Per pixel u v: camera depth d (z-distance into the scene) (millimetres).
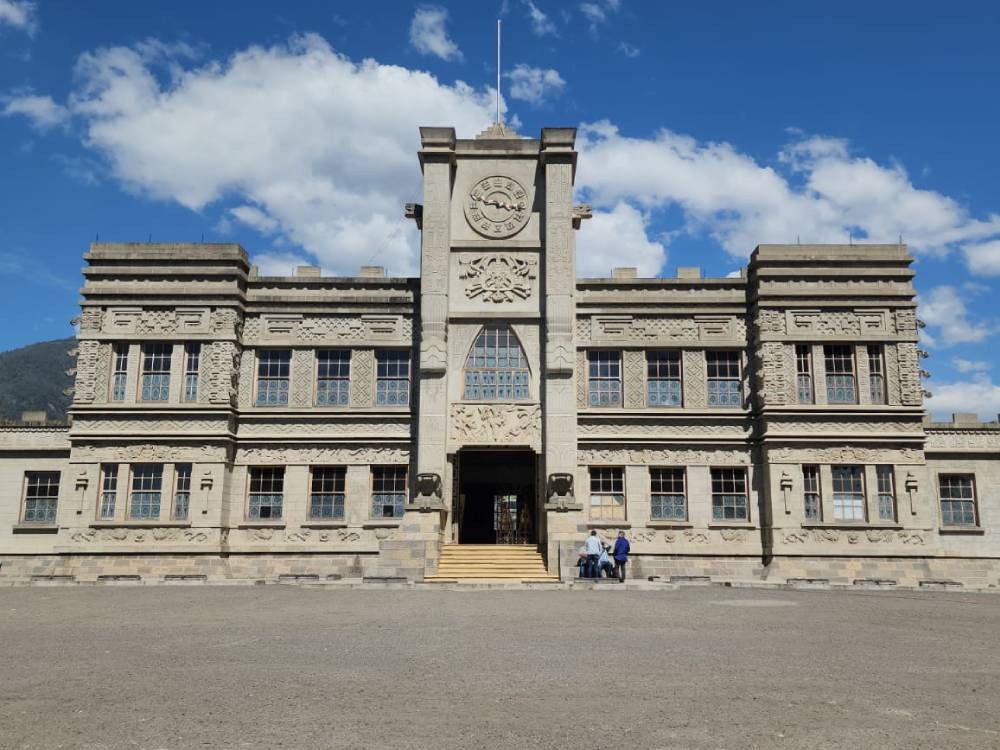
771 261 38938
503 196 39781
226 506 37750
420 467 36938
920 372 38156
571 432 37281
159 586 31547
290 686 12023
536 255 39375
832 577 36469
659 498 38688
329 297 39562
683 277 40344
